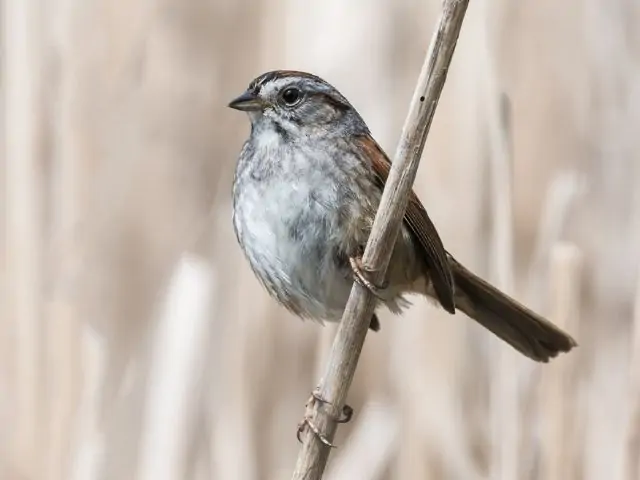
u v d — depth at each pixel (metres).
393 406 8.37
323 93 7.15
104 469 7.59
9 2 8.68
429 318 8.31
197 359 7.55
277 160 7.02
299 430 6.11
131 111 9.65
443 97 8.65
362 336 5.95
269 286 7.25
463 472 7.97
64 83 8.88
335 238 6.87
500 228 7.76
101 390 7.87
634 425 7.45
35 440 7.90
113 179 9.29
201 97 10.65
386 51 8.99
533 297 8.57
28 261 8.27
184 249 9.49
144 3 9.72
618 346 9.39
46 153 8.63
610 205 10.09
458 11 5.39
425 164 8.72
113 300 9.12
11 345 8.20
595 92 10.30
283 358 8.87
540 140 10.23
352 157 6.95
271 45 9.55
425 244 7.16
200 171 10.32
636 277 9.72
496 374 7.80
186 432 7.45
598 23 10.35
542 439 7.64
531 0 10.30
